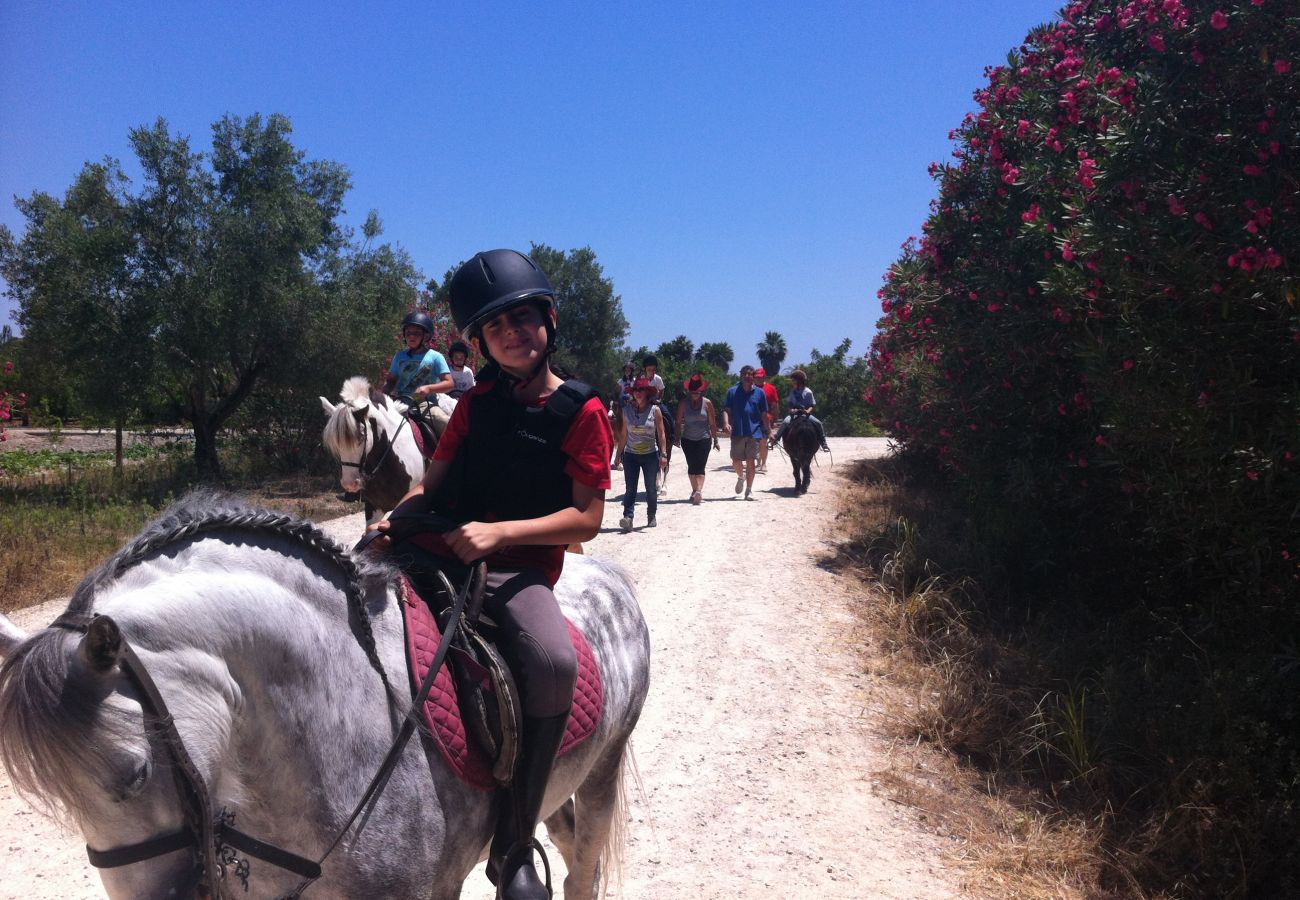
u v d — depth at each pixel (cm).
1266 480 550
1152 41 592
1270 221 534
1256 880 467
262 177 1809
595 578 331
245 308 1694
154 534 202
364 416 802
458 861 234
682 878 452
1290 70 555
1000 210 911
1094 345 641
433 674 224
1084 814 529
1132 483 678
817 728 637
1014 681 703
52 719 157
